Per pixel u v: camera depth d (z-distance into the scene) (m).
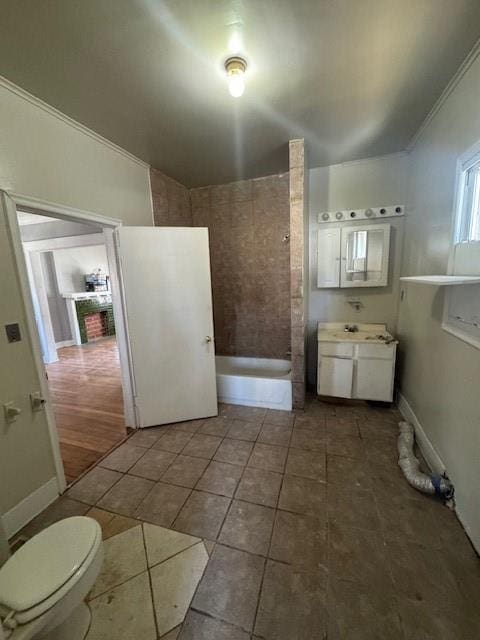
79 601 1.01
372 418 2.68
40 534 1.15
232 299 3.63
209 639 1.10
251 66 1.52
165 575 1.34
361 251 2.92
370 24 1.28
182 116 1.95
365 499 1.75
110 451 2.33
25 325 1.69
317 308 3.22
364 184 2.87
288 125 2.14
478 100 1.46
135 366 2.55
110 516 1.69
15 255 1.63
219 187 3.43
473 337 1.47
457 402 1.65
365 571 1.33
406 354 2.69
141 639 1.11
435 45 1.41
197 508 1.73
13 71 1.46
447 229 1.83
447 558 1.38
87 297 6.51
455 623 1.12
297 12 1.21
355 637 1.09
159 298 2.54
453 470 1.68
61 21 1.20
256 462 2.13
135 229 2.38
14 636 0.87
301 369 2.78
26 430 1.69
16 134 1.61
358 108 1.94
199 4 1.15
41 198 1.76
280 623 1.14
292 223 2.54
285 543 1.48
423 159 2.28
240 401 3.04
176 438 2.48
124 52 1.38
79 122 1.96
